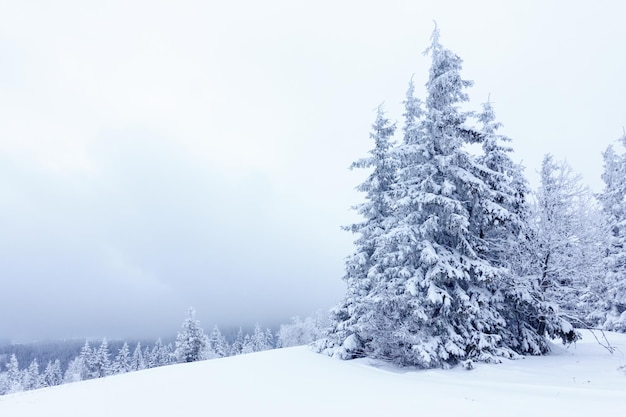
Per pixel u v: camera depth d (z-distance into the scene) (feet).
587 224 62.28
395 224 67.26
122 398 38.65
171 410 31.99
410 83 68.90
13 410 35.60
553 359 53.62
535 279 61.36
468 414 26.37
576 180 62.80
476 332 52.26
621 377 39.29
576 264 61.46
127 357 241.76
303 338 213.87
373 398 33.86
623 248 96.73
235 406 32.50
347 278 77.51
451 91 58.29
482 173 62.39
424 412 27.53
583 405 27.63
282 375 50.42
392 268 58.95
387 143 75.92
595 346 67.82
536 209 64.69
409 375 47.75
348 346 68.59
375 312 57.82
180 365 70.23
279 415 28.73
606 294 97.71
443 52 59.36
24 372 294.25
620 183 107.45
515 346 59.52
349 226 76.07
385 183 76.18
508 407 28.04
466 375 44.96
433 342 50.57
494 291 59.77
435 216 55.16
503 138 67.15
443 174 59.57
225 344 273.95
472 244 59.88
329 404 31.94
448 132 58.39
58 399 40.63
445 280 54.80
